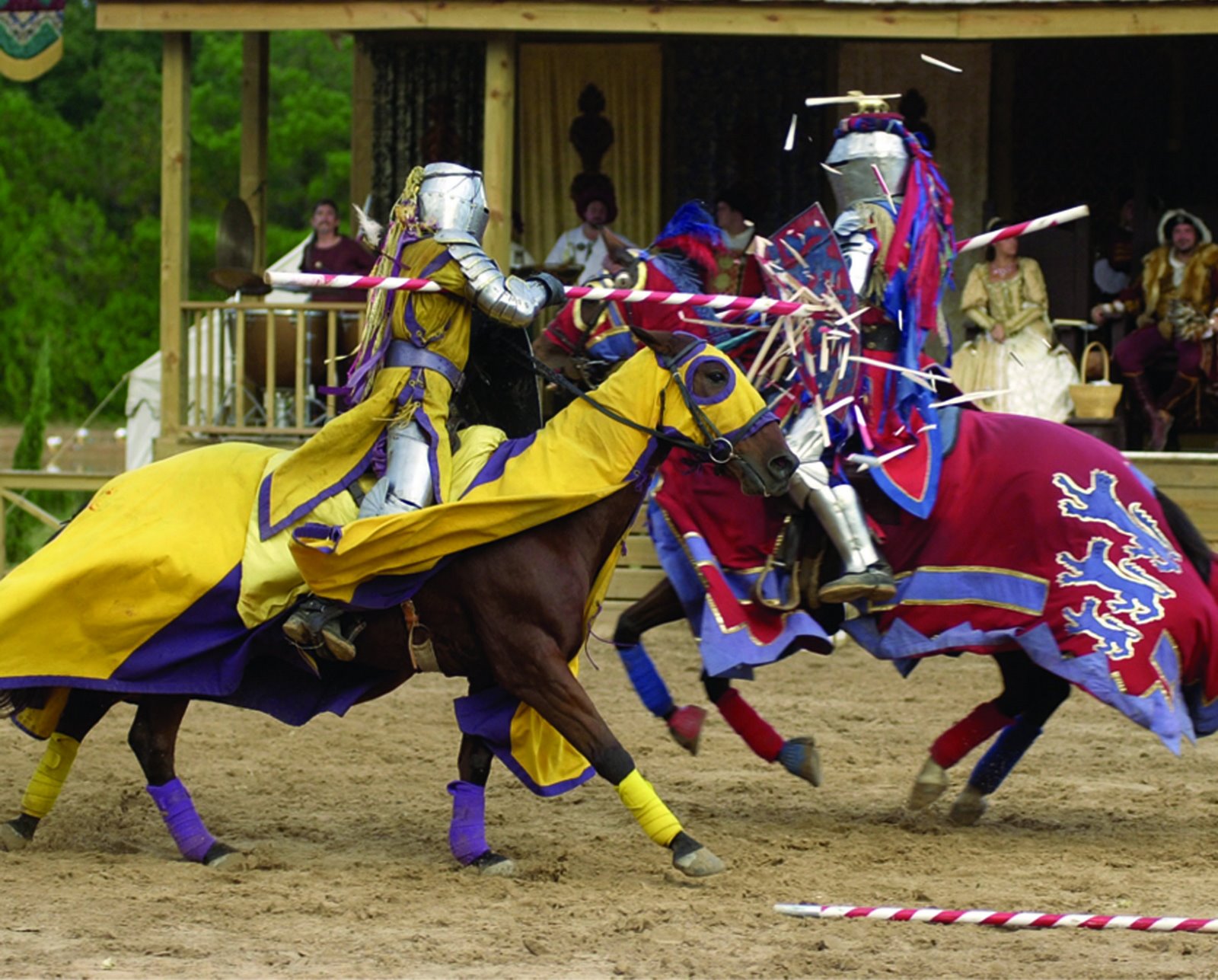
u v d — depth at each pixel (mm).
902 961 9930
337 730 18203
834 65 30688
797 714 19312
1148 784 15844
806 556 13484
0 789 15008
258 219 29922
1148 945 10281
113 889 11469
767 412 12000
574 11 25062
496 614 11711
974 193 30516
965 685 21438
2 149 69188
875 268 13852
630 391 12000
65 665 11977
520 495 11758
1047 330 26391
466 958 9898
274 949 10031
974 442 13688
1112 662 12844
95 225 65312
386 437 12172
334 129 69375
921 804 14133
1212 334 25766
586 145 31094
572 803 14891
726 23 25094
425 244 12078
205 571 12039
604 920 10805
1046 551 13219
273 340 25625
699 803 14875
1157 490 13828
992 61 30422
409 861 12570
